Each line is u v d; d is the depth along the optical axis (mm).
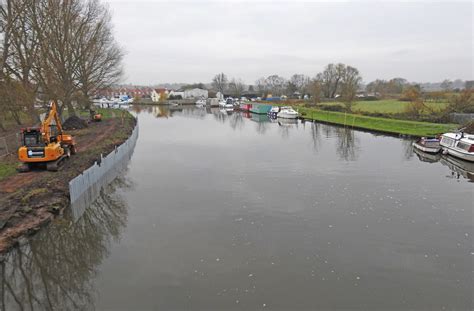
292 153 30656
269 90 147625
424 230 14102
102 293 10125
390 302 9594
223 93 147250
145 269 11375
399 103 75750
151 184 21219
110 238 14031
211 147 34094
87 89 47625
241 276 10898
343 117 55938
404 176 22531
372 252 12336
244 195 18734
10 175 19281
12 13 29766
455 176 22547
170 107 113562
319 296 9852
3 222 13102
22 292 10844
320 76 114750
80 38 41531
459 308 9320
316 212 16125
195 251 12539
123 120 50062
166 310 9281
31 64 30672
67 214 15703
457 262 11625
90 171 18656
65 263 12562
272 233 13945
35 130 19828
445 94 61000
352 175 22766
